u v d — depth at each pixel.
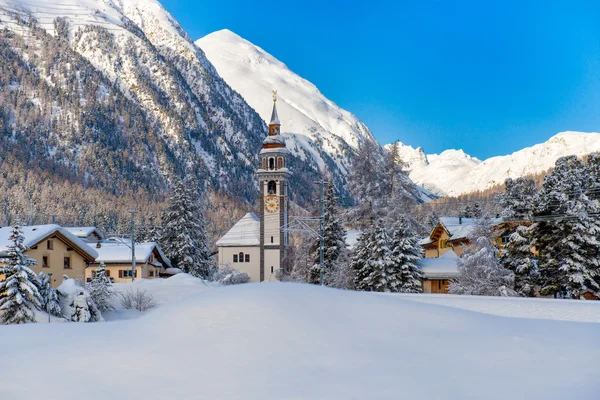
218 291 18.45
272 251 92.31
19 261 28.50
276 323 14.81
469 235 52.78
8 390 10.32
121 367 11.73
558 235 47.22
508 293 45.91
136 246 76.12
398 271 52.19
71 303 30.09
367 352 12.87
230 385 10.64
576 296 46.12
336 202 63.59
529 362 12.40
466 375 11.39
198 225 80.69
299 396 10.10
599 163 54.59
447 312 17.44
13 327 16.75
